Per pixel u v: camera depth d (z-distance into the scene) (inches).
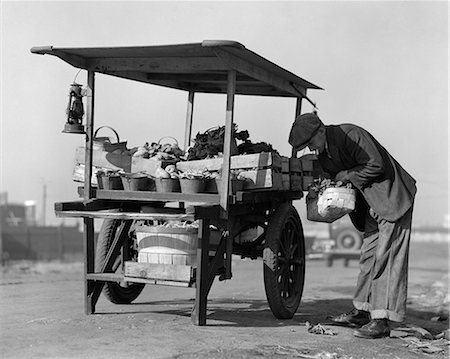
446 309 370.0
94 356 202.1
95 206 271.0
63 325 246.5
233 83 248.8
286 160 274.7
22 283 422.9
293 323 273.0
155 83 316.2
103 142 285.3
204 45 233.8
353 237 794.8
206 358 203.8
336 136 249.1
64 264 820.0
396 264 253.3
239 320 271.0
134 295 307.6
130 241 297.9
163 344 218.1
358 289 264.2
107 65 265.4
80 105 273.7
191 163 268.4
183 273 247.9
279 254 287.1
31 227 979.3
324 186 255.6
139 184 261.9
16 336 227.3
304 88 321.7
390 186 251.1
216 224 256.4
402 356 230.1
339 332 259.6
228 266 265.1
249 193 256.1
